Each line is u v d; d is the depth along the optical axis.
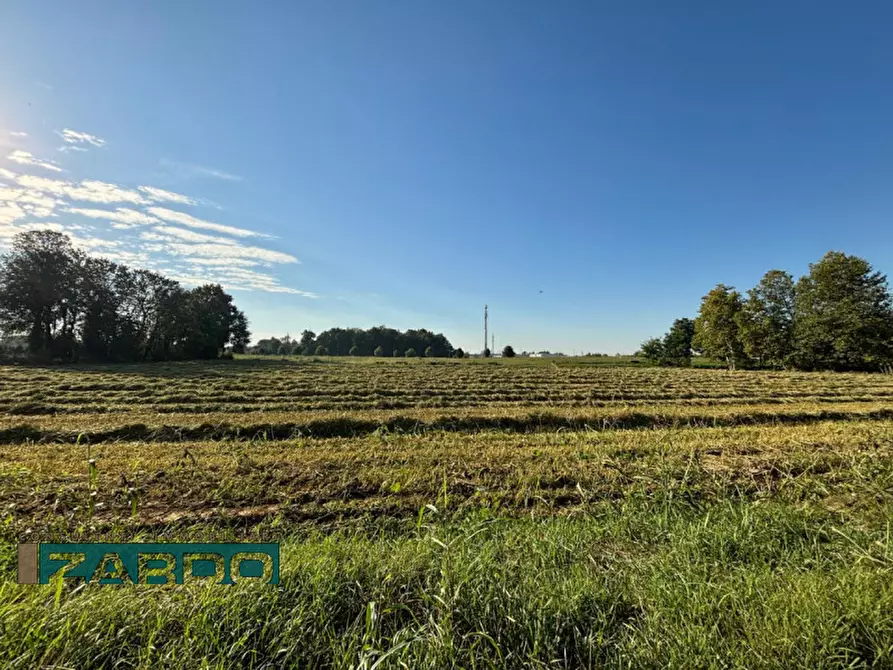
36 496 5.68
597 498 6.20
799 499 5.77
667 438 9.71
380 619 2.68
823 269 39.81
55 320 43.25
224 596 2.68
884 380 26.73
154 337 51.38
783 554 3.72
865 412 14.32
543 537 4.17
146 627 2.47
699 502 5.46
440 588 2.83
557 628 2.63
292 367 36.25
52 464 7.16
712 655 2.38
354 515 5.59
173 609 2.58
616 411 13.66
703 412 13.92
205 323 58.34
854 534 4.02
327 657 2.44
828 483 6.32
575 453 8.12
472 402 16.91
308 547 3.79
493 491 6.36
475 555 3.49
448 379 24.75
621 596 3.06
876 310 36.84
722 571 3.45
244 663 2.40
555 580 3.23
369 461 7.66
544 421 12.70
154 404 15.34
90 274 45.41
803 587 2.94
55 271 42.09
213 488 6.23
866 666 2.34
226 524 5.15
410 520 5.33
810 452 7.88
